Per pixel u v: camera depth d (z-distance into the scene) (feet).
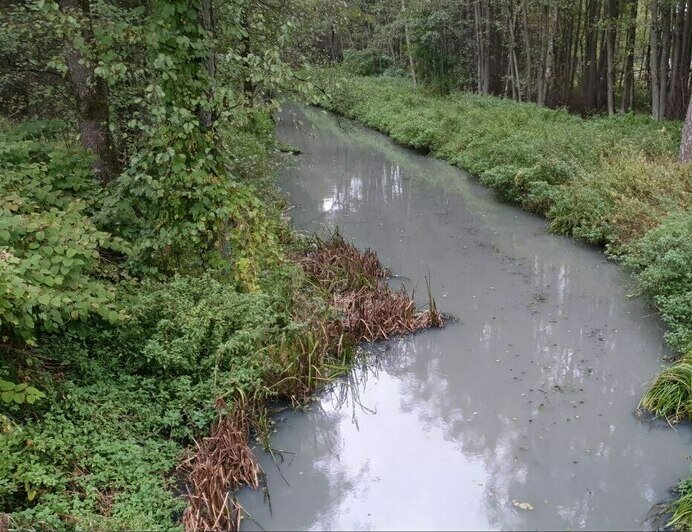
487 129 51.26
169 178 19.83
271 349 19.33
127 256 20.45
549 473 15.78
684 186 29.91
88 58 20.72
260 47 24.84
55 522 12.32
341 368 20.85
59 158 20.54
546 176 37.58
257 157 34.17
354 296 24.88
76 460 14.10
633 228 28.99
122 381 17.03
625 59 65.87
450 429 17.85
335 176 51.21
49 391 14.99
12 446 13.43
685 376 17.99
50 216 15.75
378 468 16.33
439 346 22.56
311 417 18.69
